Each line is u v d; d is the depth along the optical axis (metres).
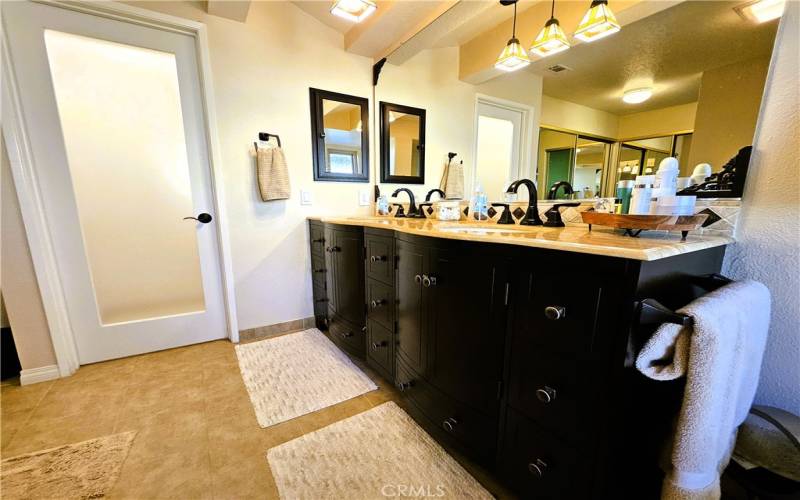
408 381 1.36
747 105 0.92
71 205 1.71
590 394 0.72
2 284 1.55
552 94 1.42
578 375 0.74
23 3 1.50
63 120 1.67
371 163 2.52
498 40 1.63
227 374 1.74
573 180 1.37
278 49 2.06
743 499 0.91
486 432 1.00
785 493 0.76
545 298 0.79
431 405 1.23
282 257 2.26
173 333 2.04
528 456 0.88
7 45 1.48
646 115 1.12
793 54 0.84
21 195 1.55
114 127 1.80
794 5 0.82
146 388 1.61
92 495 1.01
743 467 0.83
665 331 0.63
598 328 0.69
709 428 0.62
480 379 1.00
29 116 1.57
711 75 0.97
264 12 1.99
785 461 0.79
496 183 1.74
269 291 2.25
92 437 1.26
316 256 2.25
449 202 1.92
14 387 1.60
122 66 1.77
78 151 1.72
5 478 1.07
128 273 1.92
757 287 0.80
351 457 1.16
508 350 0.91
